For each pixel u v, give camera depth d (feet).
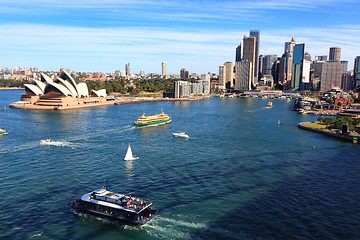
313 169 365.40
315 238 206.69
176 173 343.26
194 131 643.04
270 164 385.29
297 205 258.57
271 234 211.20
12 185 298.97
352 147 493.77
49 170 348.79
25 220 229.86
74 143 496.64
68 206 254.47
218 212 244.01
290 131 653.30
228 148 476.95
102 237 210.18
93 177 325.62
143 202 245.24
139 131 631.15
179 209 248.73
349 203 264.31
